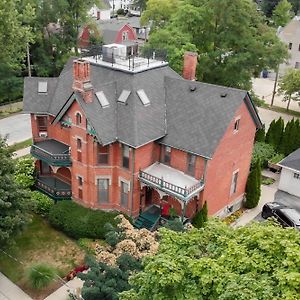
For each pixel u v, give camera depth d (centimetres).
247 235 1608
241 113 3344
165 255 1554
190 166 3325
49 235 3412
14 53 5872
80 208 3509
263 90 7725
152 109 3394
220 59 5156
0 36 5294
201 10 4997
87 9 7019
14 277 2961
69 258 3170
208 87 3388
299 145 4816
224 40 4988
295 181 4153
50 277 2852
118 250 2333
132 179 3334
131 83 3372
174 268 1448
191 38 5081
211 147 3127
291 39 7850
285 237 1494
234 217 3769
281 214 3616
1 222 2723
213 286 1382
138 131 3200
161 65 3678
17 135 5309
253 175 3834
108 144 3197
